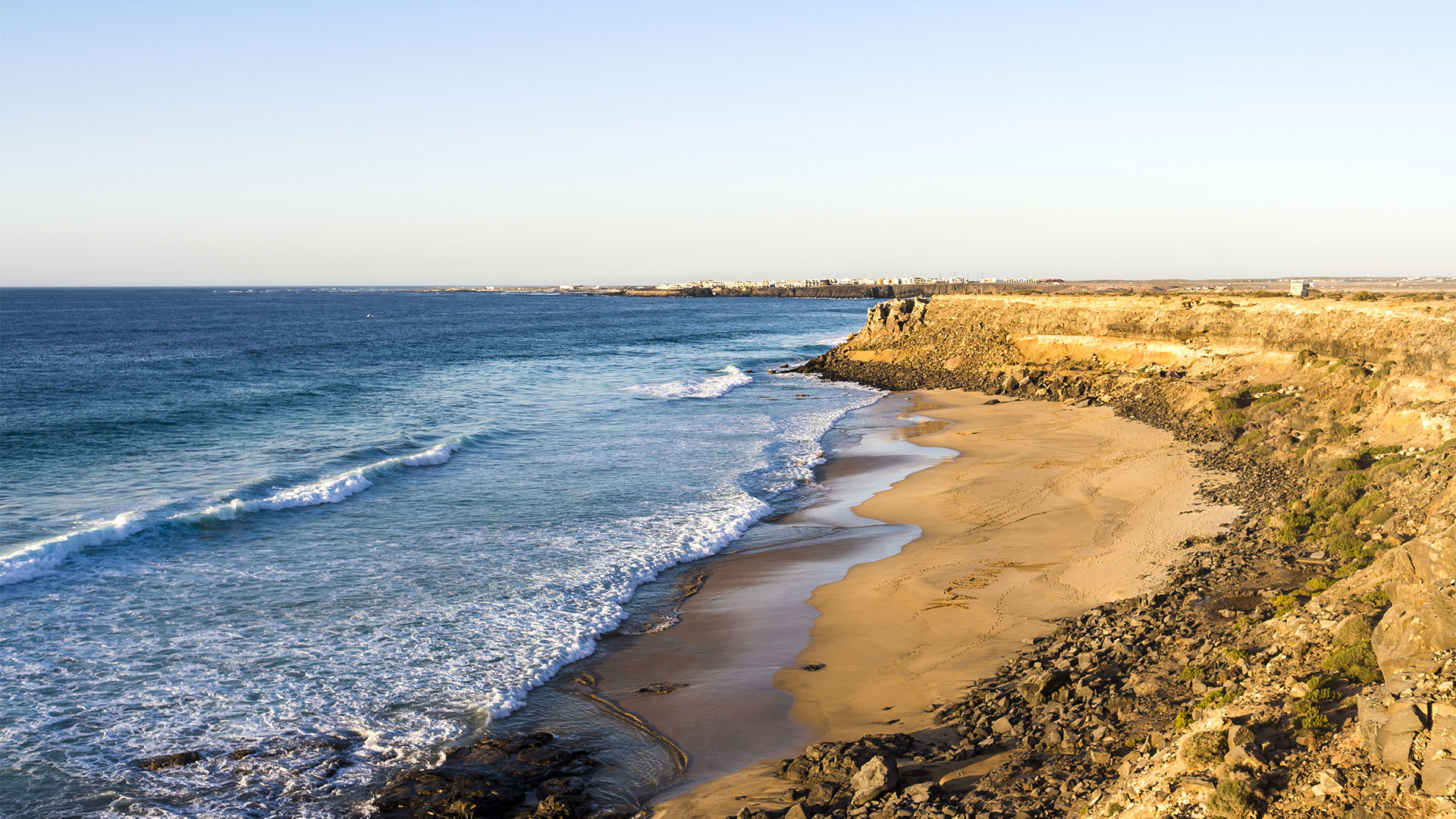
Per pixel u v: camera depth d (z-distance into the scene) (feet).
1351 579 51.13
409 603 70.03
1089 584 70.69
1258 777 31.42
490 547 84.99
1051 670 49.26
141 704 52.95
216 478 111.45
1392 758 29.27
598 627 66.23
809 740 49.16
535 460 127.24
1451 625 34.17
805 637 64.49
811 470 123.85
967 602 68.95
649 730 51.39
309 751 48.39
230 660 59.21
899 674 56.80
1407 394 105.29
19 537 84.53
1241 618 53.47
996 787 38.19
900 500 105.40
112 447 131.13
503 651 61.41
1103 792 35.17
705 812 41.47
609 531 90.99
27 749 47.85
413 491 107.14
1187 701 43.34
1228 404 142.61
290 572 76.79
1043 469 118.01
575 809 42.91
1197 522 84.74
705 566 81.76
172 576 75.05
